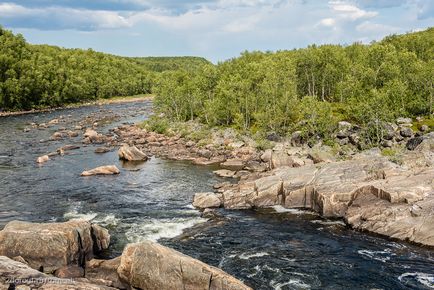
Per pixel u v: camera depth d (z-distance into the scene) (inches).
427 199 1702.8
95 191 2357.3
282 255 1489.9
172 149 3683.6
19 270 968.3
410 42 5885.8
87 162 3154.5
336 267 1390.3
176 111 5172.2
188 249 1539.1
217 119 4483.3
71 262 1256.8
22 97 7116.1
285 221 1856.5
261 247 1563.7
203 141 3833.7
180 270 1075.9
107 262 1262.3
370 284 1273.4
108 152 3565.5
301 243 1603.1
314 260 1445.6
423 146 2618.1
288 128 3757.4
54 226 1311.5
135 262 1118.4
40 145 3841.0
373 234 1680.6
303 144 3452.3
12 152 3501.5
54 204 2097.7
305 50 5054.1
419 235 1582.2
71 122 5551.2
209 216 1931.6
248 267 1387.8
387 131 3238.2
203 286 1057.5
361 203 1825.8
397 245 1569.9
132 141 4045.3
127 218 1891.0
